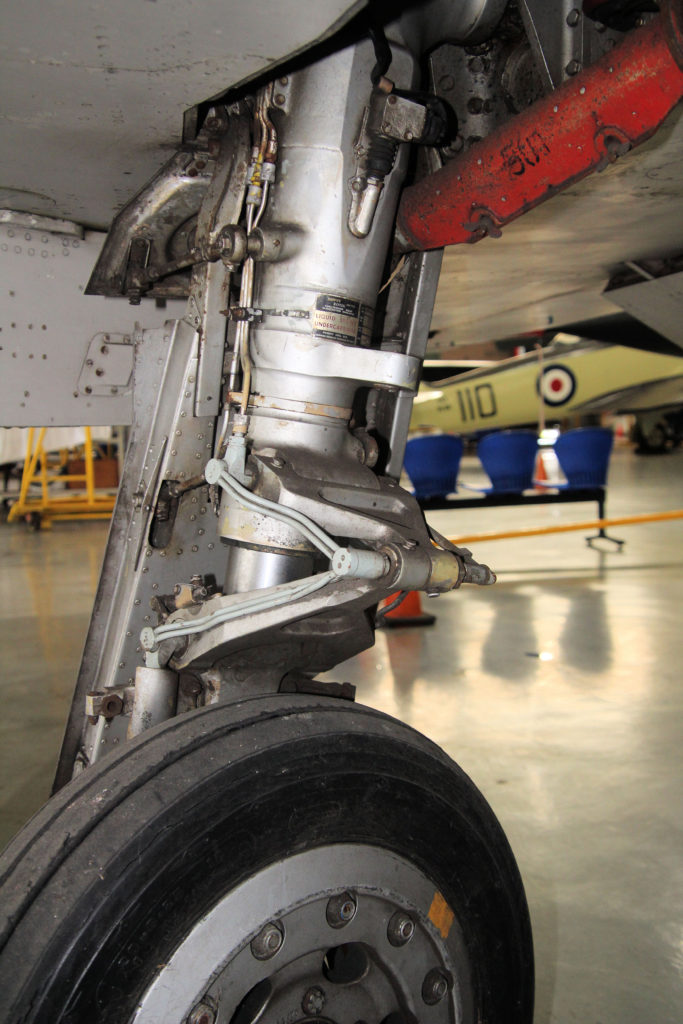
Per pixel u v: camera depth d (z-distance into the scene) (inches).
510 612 171.8
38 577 222.5
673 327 111.0
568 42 44.1
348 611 42.1
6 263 62.4
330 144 44.2
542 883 73.7
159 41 34.9
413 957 38.1
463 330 152.7
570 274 104.8
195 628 41.4
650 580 199.6
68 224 63.7
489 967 41.5
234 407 46.9
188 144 48.1
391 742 39.0
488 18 47.0
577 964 63.4
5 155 49.7
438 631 158.4
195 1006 32.5
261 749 35.5
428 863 38.7
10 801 90.2
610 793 90.1
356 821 36.5
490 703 118.0
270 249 43.7
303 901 34.8
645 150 57.6
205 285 48.1
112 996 31.3
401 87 46.3
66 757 56.1
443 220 47.7
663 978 61.8
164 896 32.0
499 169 42.9
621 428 796.6
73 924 31.4
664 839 80.7
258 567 43.6
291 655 45.2
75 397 67.2
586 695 121.0
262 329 45.6
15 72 37.7
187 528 52.8
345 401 46.5
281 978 35.2
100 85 39.4
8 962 32.1
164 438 50.4
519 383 519.2
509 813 85.9
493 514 324.5
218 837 33.2
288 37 34.8
